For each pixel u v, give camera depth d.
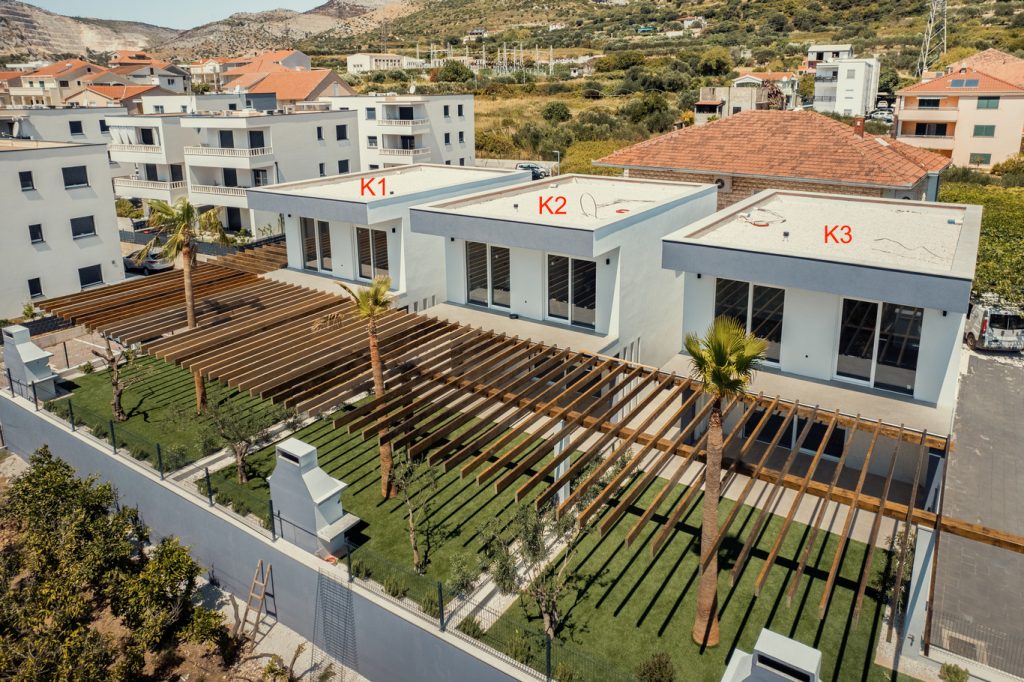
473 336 19.34
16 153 33.62
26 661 13.52
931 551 12.02
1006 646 12.88
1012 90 61.09
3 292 33.97
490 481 17.91
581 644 12.73
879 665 12.15
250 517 16.02
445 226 20.83
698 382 16.30
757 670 9.31
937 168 28.67
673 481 12.66
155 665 14.63
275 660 14.32
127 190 50.06
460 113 62.59
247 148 47.44
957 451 20.91
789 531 15.52
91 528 16.36
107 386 24.28
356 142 54.56
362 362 18.20
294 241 26.77
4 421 23.00
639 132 79.00
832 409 14.89
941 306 13.84
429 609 13.11
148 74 115.38
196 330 20.22
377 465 18.89
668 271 22.08
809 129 28.16
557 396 17.09
